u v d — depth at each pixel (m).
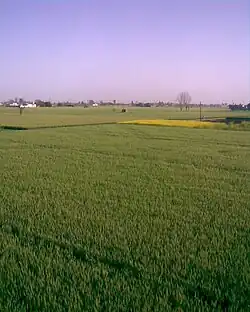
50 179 18.53
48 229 10.16
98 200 13.91
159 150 32.62
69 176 19.48
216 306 6.03
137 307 5.93
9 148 33.31
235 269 7.40
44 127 62.72
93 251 8.43
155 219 11.27
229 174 20.75
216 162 25.56
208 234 9.88
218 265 7.65
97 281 6.86
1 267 7.46
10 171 20.97
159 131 56.28
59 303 6.08
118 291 6.45
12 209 12.38
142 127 64.44
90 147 34.50
